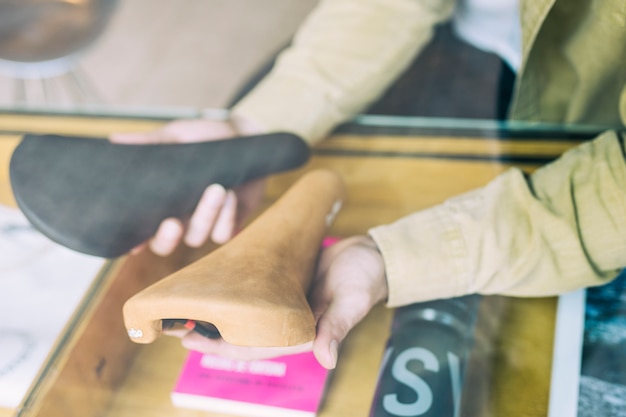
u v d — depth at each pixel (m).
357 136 0.68
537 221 0.52
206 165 0.59
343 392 0.47
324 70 0.73
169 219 0.57
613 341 0.48
